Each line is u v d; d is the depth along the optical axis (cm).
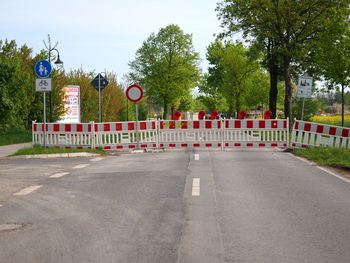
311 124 1730
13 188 912
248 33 3325
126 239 534
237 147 1916
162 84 5412
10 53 3106
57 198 797
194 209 689
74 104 3161
